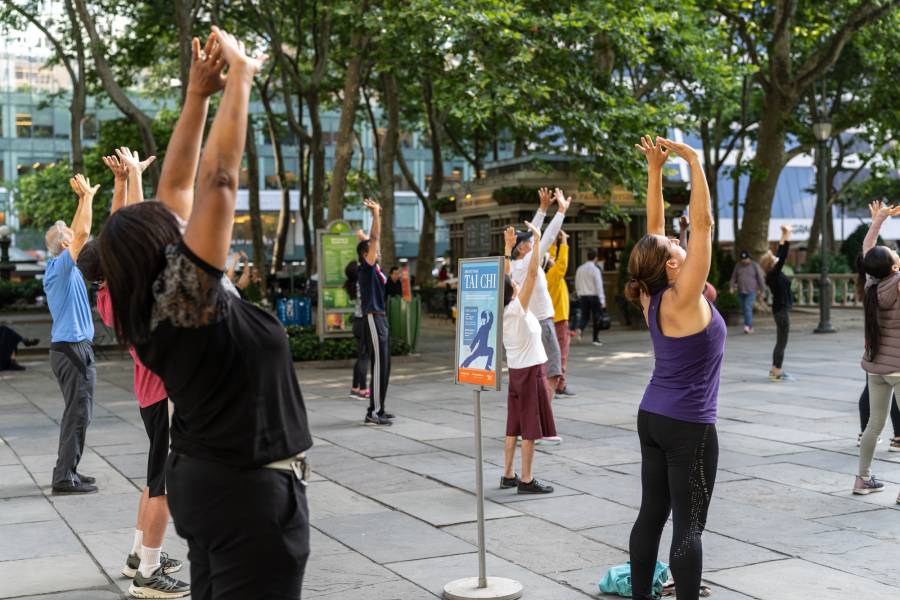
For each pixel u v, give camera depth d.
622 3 19.55
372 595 5.04
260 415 2.63
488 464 8.47
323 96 36.81
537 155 26.64
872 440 7.09
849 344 19.75
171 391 2.62
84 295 7.54
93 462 8.89
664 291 4.26
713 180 32.09
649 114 20.11
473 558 5.69
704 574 5.31
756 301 27.80
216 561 2.70
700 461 4.18
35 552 5.98
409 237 75.75
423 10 17.62
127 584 5.35
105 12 28.09
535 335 7.32
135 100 70.06
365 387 13.11
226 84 2.59
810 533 6.12
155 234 2.57
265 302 24.62
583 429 10.21
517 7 17.94
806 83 26.89
